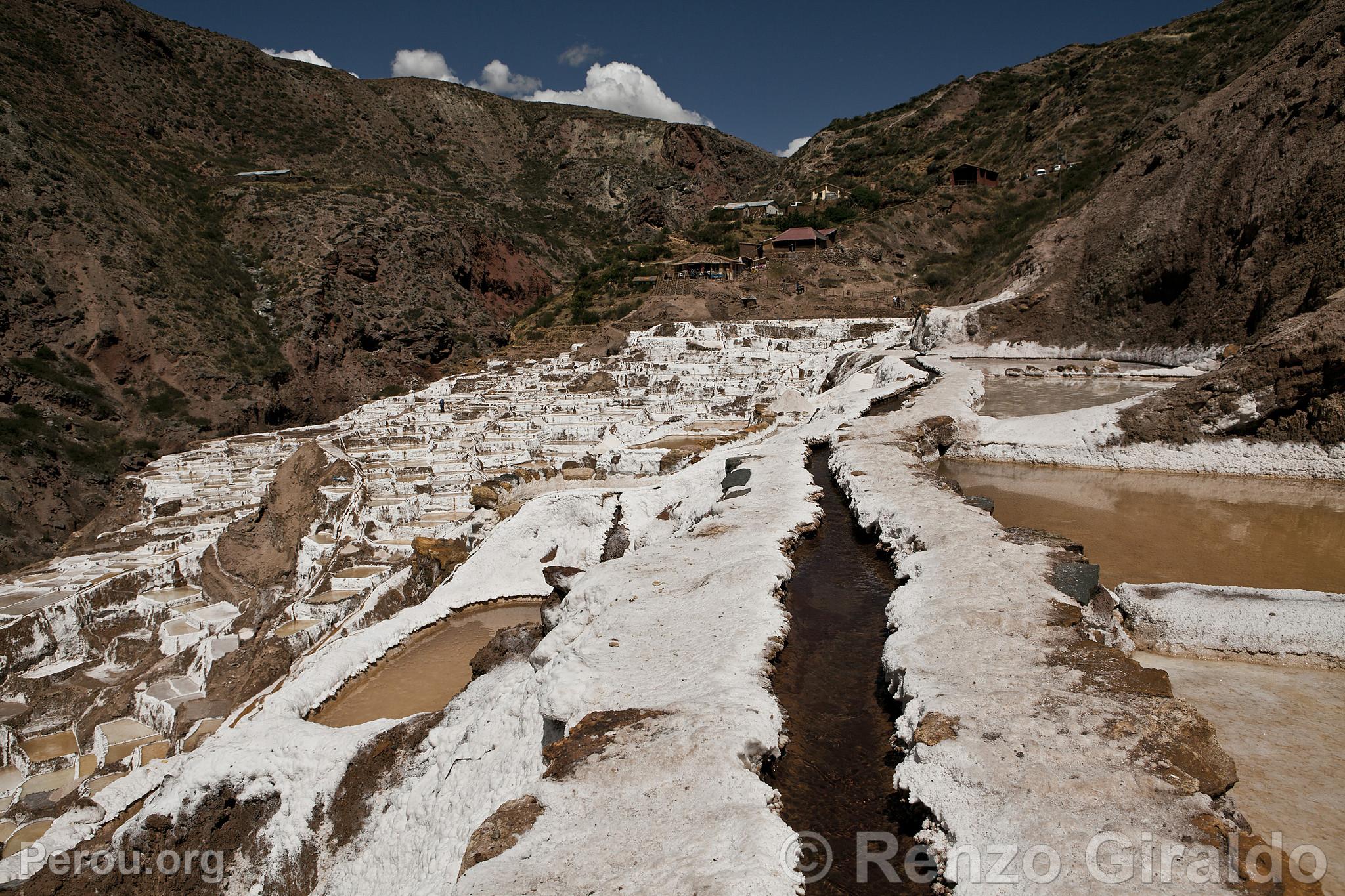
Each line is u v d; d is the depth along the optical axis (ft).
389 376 366.43
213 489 199.93
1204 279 125.70
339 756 57.47
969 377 110.22
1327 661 38.19
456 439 178.19
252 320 351.87
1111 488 71.92
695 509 74.90
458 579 92.68
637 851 24.85
